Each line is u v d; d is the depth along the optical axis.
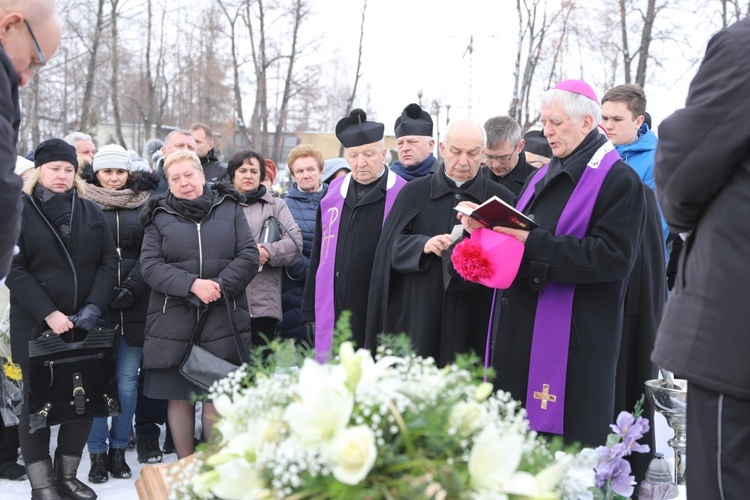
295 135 28.38
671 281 3.51
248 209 5.50
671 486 2.93
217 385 1.70
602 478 2.23
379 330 4.27
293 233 5.53
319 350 4.66
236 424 1.60
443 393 1.52
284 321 5.66
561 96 3.60
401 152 5.29
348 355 1.49
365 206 4.68
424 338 4.02
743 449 2.20
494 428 1.42
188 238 4.80
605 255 3.41
